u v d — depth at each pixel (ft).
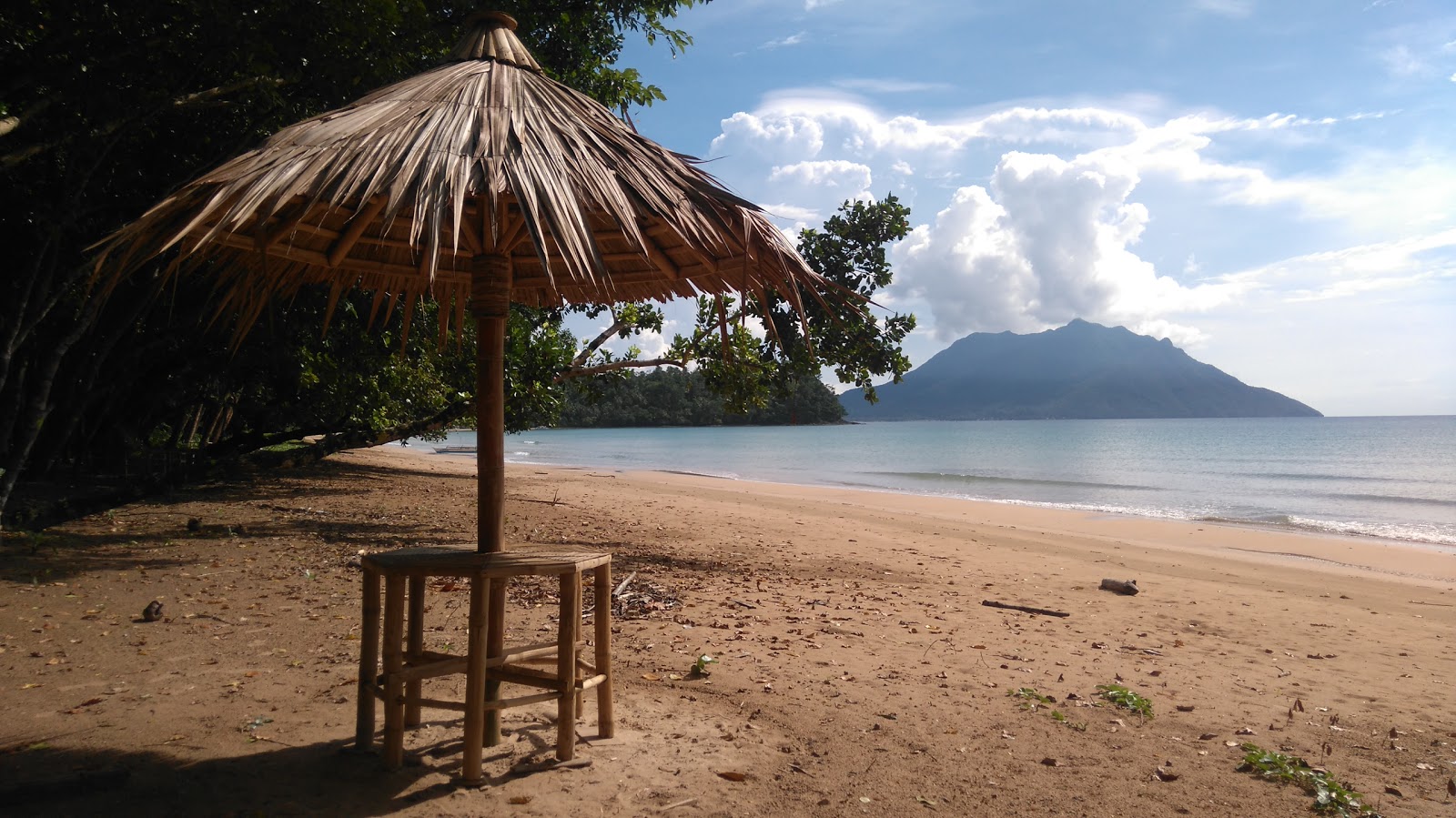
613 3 38.55
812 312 36.58
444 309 15.47
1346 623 27.37
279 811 10.18
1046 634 23.43
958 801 11.82
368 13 24.79
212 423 88.53
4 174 27.20
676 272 14.80
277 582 24.97
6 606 20.74
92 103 24.12
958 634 22.74
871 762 13.02
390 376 51.34
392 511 46.44
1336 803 12.09
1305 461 153.28
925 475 122.21
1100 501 81.56
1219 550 49.75
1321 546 51.39
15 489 42.91
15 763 11.47
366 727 11.99
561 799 10.79
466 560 10.92
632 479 99.96
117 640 18.40
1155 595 31.30
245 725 13.28
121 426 56.80
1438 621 28.43
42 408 29.66
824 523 53.01
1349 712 17.33
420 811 10.28
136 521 36.86
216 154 31.83
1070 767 13.32
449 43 33.19
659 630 21.30
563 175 10.17
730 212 11.81
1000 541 47.67
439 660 12.28
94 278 9.27
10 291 31.30
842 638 21.52
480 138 10.21
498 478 11.74
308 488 58.18
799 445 250.78
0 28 23.08
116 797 10.45
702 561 33.63
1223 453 183.21
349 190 9.22
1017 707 16.31
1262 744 14.98
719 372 37.47
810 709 15.47
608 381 49.96
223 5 23.25
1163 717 16.29
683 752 12.73
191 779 11.07
